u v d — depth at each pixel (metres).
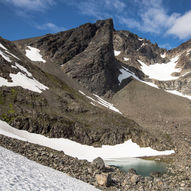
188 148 78.56
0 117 62.19
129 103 151.38
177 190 28.66
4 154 17.81
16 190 8.35
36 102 79.75
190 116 137.50
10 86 80.50
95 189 20.34
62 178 18.17
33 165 19.03
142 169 48.94
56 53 168.25
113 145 79.06
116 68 187.50
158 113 138.12
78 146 70.62
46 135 67.94
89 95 138.88
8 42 141.25
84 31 187.00
